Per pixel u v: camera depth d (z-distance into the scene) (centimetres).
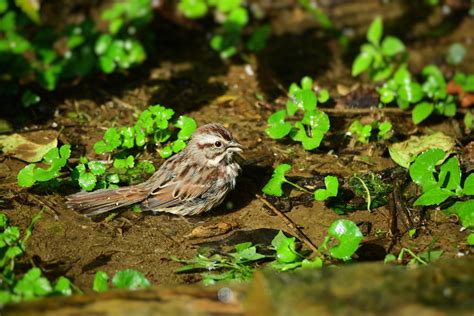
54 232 1094
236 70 1596
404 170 1241
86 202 1132
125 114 1427
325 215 1155
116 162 1231
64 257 1048
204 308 827
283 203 1183
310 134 1303
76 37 1588
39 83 1473
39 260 1036
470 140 1330
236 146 1166
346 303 811
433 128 1391
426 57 1666
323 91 1397
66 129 1363
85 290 982
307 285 848
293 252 1027
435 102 1428
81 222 1121
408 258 1049
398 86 1462
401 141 1341
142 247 1084
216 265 1038
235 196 1207
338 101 1474
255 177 1245
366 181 1223
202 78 1562
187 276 1023
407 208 1162
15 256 1025
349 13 1820
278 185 1182
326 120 1280
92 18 1745
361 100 1462
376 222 1140
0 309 820
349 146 1326
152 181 1173
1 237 1009
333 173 1248
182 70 1592
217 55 1656
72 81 1527
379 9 1839
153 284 1005
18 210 1132
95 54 1569
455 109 1410
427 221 1137
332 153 1307
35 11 1308
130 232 1116
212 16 1781
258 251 1077
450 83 1502
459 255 1055
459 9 1830
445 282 853
